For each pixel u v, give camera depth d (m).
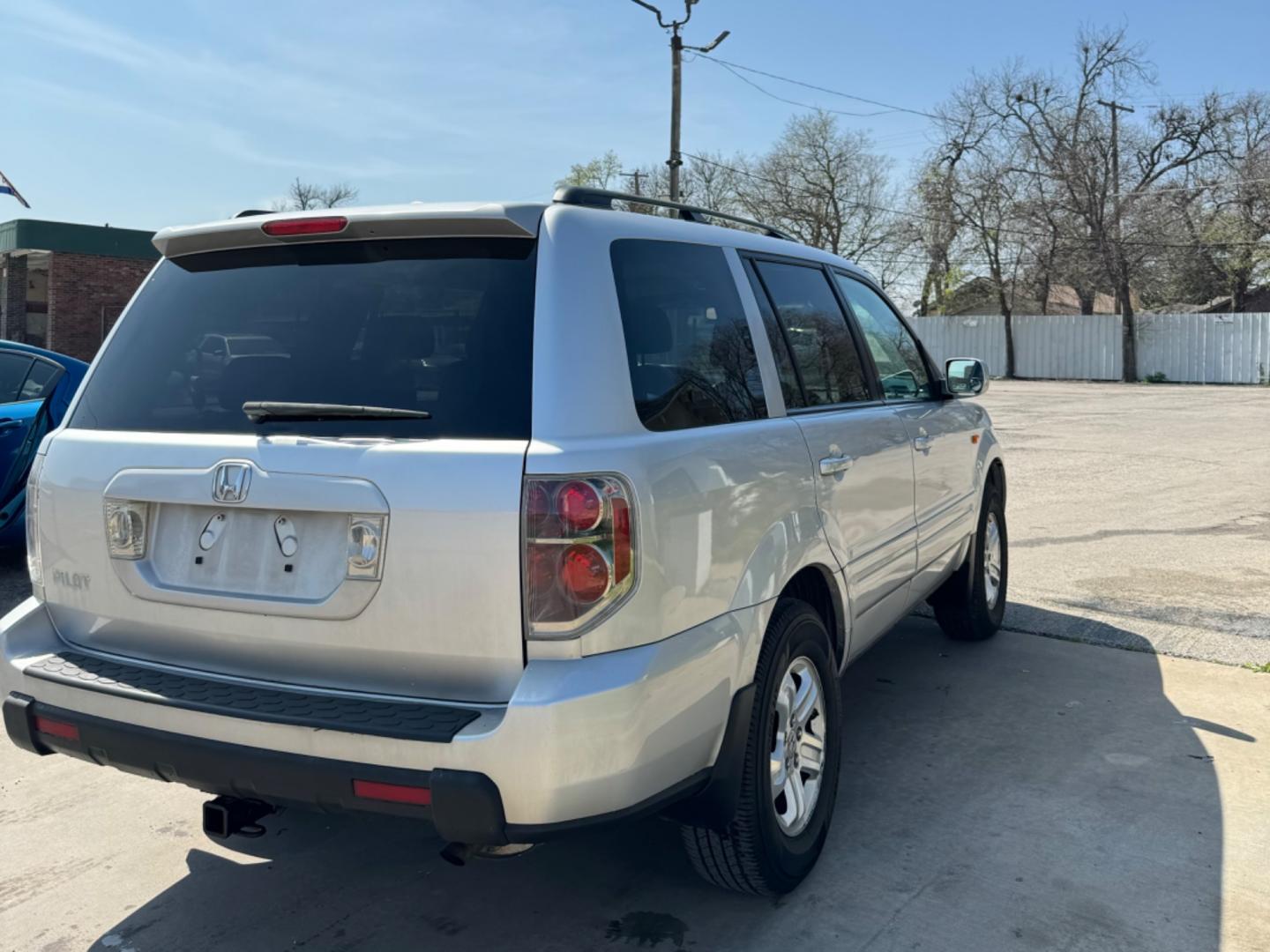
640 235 2.95
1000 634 5.95
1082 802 3.79
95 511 2.88
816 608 3.59
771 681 2.99
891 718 4.66
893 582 4.18
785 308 3.67
